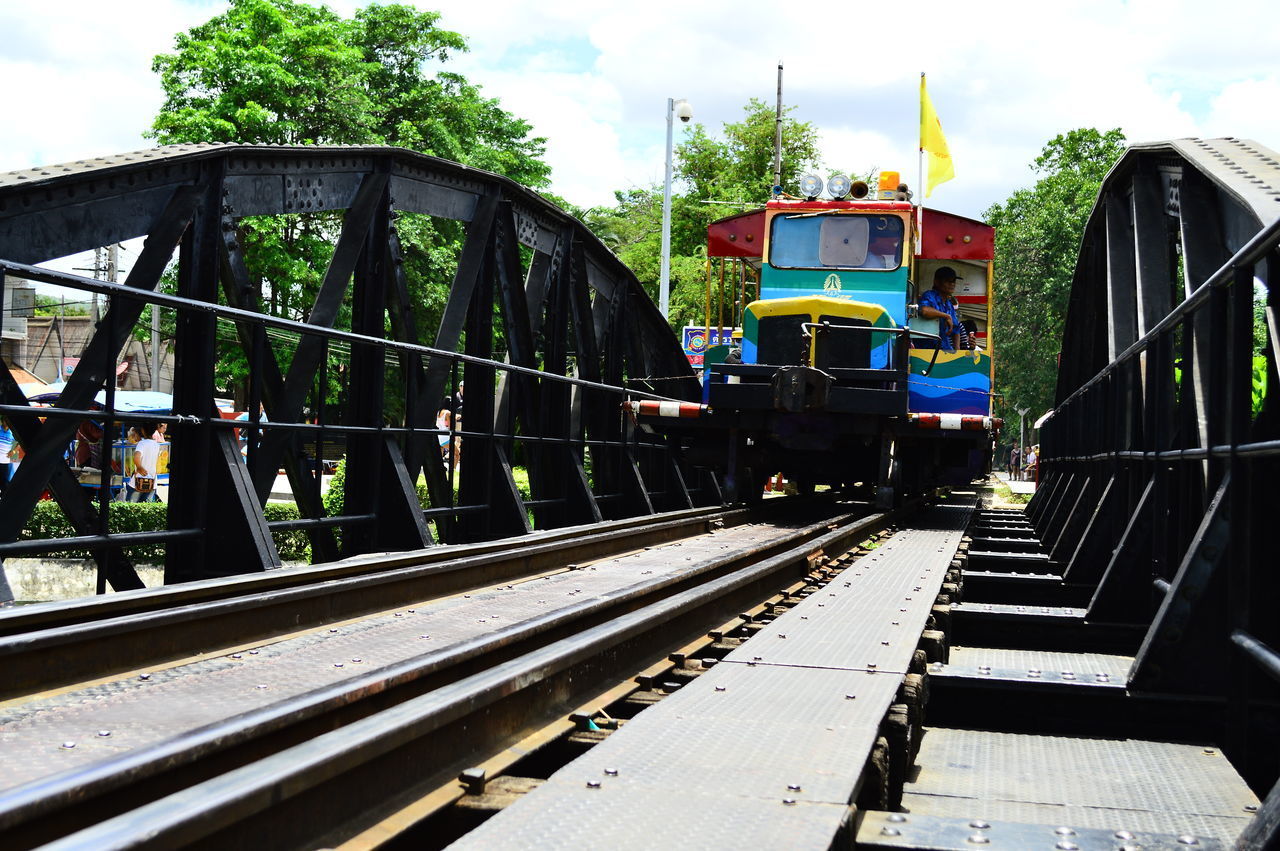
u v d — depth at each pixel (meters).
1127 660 5.41
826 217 13.98
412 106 37.12
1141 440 6.68
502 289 11.14
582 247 12.56
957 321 14.73
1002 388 65.75
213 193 7.03
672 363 16.08
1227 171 5.69
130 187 6.41
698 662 4.96
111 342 6.04
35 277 5.32
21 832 2.27
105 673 4.24
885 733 3.32
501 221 11.01
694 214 47.94
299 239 30.88
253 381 7.15
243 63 30.28
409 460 9.23
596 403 13.41
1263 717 4.17
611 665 4.47
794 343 13.01
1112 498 7.35
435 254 33.53
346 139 32.44
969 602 7.39
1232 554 4.09
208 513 6.86
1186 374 5.27
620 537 9.66
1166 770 3.80
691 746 2.96
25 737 3.23
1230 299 4.65
